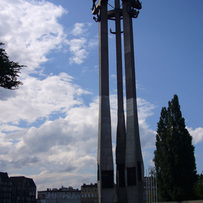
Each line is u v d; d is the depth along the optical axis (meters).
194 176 43.91
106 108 39.50
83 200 136.12
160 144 47.38
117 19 45.31
